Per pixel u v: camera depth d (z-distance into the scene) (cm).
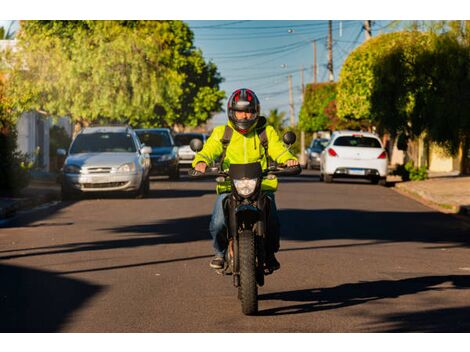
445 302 991
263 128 942
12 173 2502
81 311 930
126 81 3909
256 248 909
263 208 906
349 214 2116
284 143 931
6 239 1584
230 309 945
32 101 3294
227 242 961
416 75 3070
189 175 934
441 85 2689
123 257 1345
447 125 2469
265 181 928
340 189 3123
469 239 1659
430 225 1906
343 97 4834
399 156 5894
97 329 848
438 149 2538
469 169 4088
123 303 976
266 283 1117
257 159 937
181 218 1975
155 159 3659
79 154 2619
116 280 1132
